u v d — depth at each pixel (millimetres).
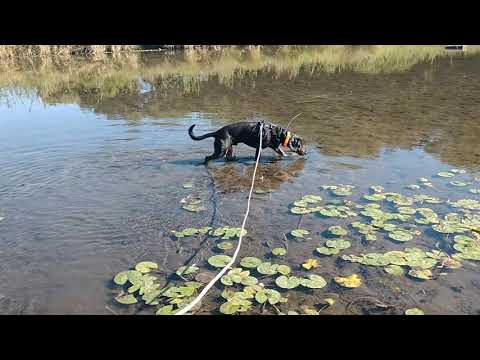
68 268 2424
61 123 5418
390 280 2252
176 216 2992
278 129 4000
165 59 11297
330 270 2342
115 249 2602
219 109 5973
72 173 3793
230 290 2191
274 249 2525
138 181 3607
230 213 3016
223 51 12125
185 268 2371
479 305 2057
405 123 5129
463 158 3936
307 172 3736
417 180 3484
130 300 2125
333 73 9023
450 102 6148
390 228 2732
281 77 8633
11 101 6848
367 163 3887
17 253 2586
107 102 6637
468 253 2451
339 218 2904
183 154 4258
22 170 3873
